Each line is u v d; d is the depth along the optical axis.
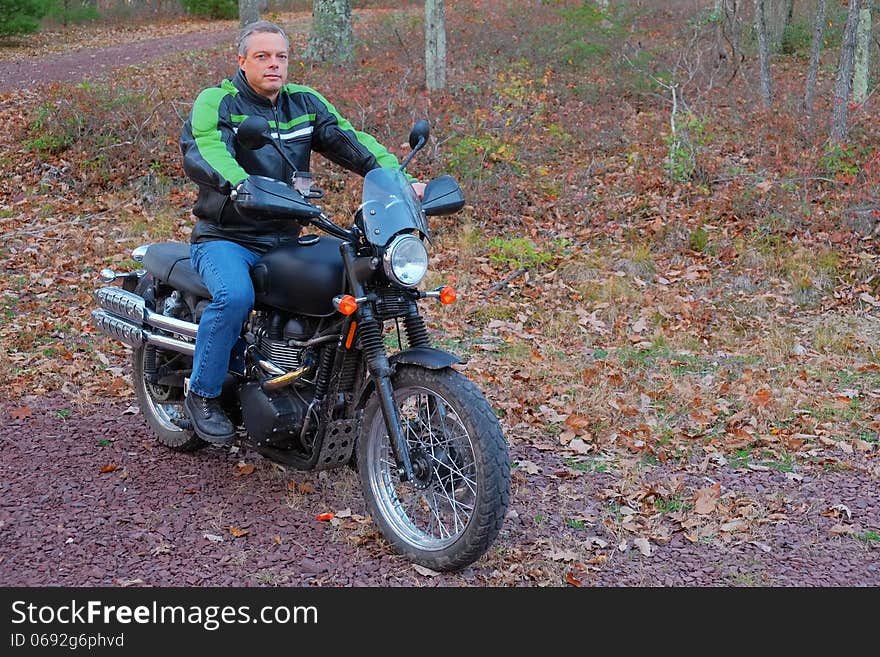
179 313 4.45
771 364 6.33
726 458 4.95
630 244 8.64
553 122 11.84
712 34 16.45
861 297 7.61
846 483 4.65
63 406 5.30
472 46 16.09
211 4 28.17
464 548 3.50
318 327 3.87
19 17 21.72
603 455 4.94
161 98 12.13
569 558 3.81
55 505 4.11
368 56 16.53
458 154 9.88
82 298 7.18
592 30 15.66
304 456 4.00
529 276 8.05
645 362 6.36
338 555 3.79
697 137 10.34
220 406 4.19
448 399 3.51
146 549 3.78
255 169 4.02
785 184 9.13
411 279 3.54
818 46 12.34
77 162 10.36
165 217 9.28
